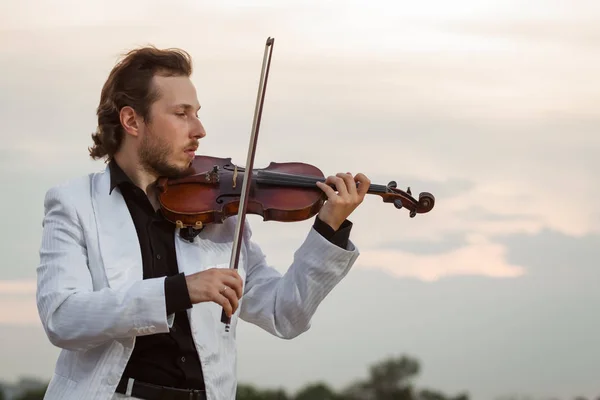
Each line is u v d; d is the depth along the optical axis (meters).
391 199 3.57
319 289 3.29
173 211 3.27
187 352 3.15
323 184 3.32
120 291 3.00
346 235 3.32
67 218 3.18
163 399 3.09
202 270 3.25
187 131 3.32
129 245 3.17
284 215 3.47
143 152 3.32
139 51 3.38
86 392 3.04
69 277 3.08
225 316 2.99
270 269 3.53
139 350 3.11
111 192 3.25
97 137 3.45
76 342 2.99
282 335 3.39
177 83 3.33
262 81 3.38
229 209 3.42
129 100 3.31
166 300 2.94
